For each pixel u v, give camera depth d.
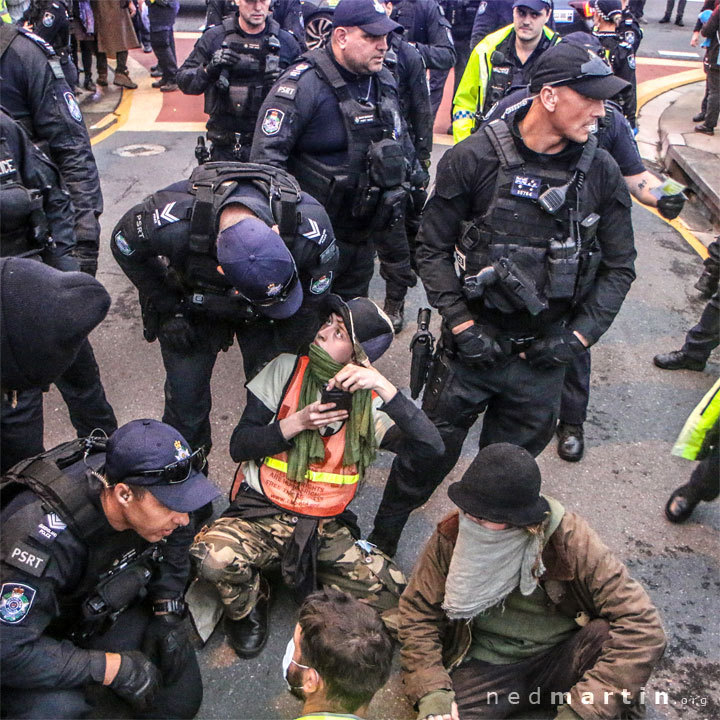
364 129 3.37
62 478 2.01
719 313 4.21
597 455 3.77
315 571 2.66
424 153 4.61
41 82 3.06
